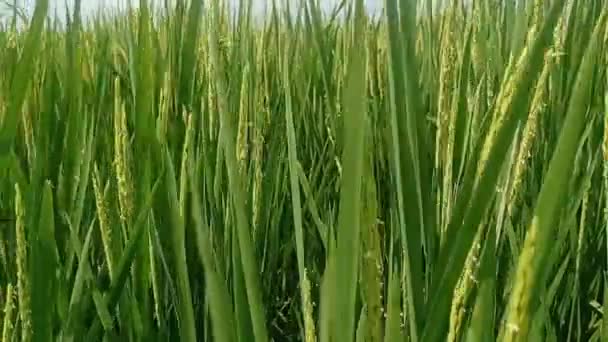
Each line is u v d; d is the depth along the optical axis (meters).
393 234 0.65
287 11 1.63
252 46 1.57
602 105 1.08
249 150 1.06
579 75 0.37
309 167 1.64
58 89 1.23
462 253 0.45
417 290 0.47
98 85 1.39
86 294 0.79
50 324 0.68
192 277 0.96
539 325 0.55
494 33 1.43
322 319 0.44
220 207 1.00
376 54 1.12
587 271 1.14
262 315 0.52
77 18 0.99
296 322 1.30
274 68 1.75
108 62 1.47
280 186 1.43
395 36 0.48
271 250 1.29
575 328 1.09
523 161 0.47
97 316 0.78
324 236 0.85
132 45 1.11
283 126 1.51
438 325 0.46
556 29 0.43
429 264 0.55
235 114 1.04
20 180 0.85
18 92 0.76
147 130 0.90
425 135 0.51
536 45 0.43
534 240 0.36
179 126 1.12
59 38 1.53
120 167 0.81
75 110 0.96
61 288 0.79
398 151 0.47
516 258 0.73
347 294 0.43
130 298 0.85
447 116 0.63
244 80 0.81
